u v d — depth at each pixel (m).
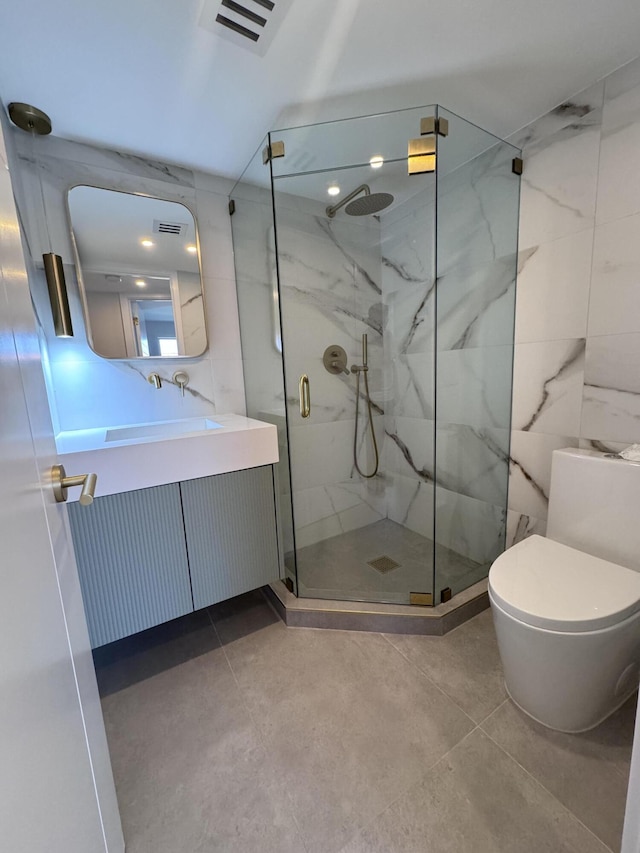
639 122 1.20
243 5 0.92
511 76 1.23
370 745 1.05
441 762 1.00
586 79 1.26
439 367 1.96
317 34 1.02
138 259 1.61
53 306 1.35
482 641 1.45
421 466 2.14
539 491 1.63
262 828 0.87
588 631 0.94
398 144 1.49
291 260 1.83
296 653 1.42
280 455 1.77
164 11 0.92
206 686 1.28
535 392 1.59
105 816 0.69
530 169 1.50
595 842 0.82
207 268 1.79
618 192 1.27
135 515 1.22
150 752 1.06
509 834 0.84
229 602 1.77
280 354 1.83
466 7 0.96
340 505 2.21
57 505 0.71
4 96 1.18
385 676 1.29
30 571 0.47
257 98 1.26
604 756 1.00
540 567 1.17
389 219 2.04
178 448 1.28
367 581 1.76
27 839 0.36
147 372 1.68
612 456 1.30
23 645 0.41
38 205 1.39
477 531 1.88
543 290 1.52
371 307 2.21
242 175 1.71
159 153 1.56
